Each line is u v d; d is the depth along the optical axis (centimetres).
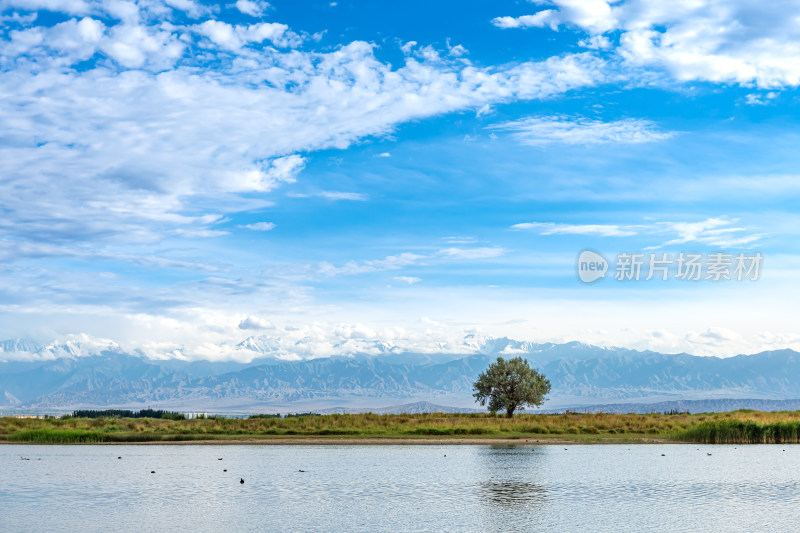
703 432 7556
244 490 4012
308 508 3484
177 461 5438
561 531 3008
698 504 3659
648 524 3164
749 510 3500
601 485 4266
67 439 7012
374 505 3575
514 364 10562
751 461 5628
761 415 10088
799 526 3138
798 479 4566
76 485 4159
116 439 7119
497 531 2998
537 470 5022
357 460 5609
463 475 4681
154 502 3622
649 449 6694
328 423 8694
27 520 3164
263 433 7750
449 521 3192
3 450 6206
